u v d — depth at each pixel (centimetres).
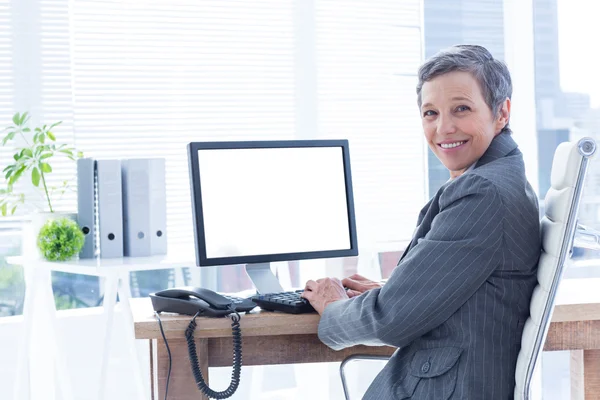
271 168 193
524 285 144
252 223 190
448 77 156
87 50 330
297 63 359
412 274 144
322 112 362
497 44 379
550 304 137
